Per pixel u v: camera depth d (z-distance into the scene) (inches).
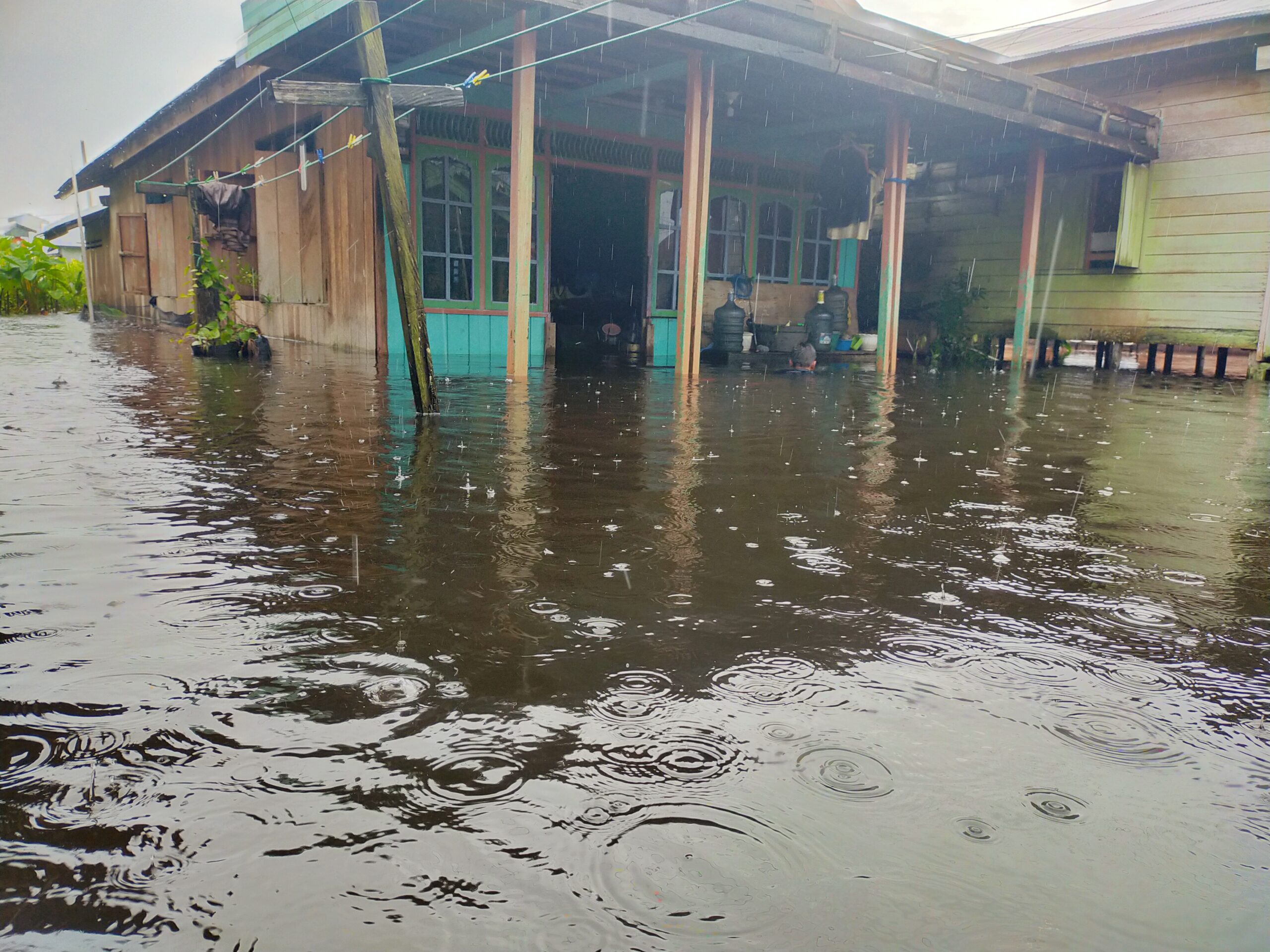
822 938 43.2
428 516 120.7
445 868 47.4
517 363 301.0
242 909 44.1
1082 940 44.1
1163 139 451.2
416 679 69.8
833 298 485.1
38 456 152.9
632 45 289.4
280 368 323.0
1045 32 538.3
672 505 132.0
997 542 117.4
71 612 81.8
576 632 80.6
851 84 333.1
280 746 59.1
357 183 370.3
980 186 523.8
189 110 487.8
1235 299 432.1
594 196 557.9
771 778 57.4
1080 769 60.4
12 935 42.0
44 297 795.4
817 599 92.0
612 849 49.4
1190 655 80.6
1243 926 45.6
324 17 275.1
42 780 54.6
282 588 90.0
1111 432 231.3
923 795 56.2
